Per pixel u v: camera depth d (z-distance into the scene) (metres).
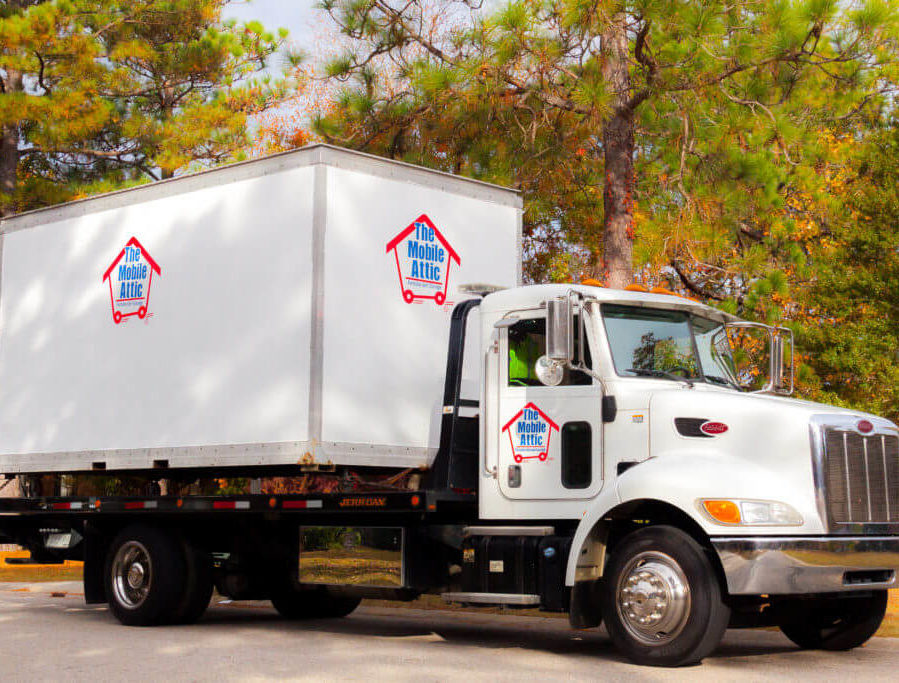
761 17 13.22
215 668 7.76
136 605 10.64
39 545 11.78
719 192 14.94
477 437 9.39
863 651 8.91
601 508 7.96
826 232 19.14
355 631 10.38
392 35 16.36
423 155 16.81
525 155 16.08
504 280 10.66
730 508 7.52
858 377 16.83
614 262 15.38
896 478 8.21
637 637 7.77
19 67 21.55
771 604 8.65
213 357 10.02
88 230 11.47
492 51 14.31
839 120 19.75
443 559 9.19
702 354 8.95
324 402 9.16
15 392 11.91
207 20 26.78
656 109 15.09
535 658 8.27
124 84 24.77
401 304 9.78
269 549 10.28
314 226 9.34
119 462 10.72
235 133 25.42
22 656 8.47
